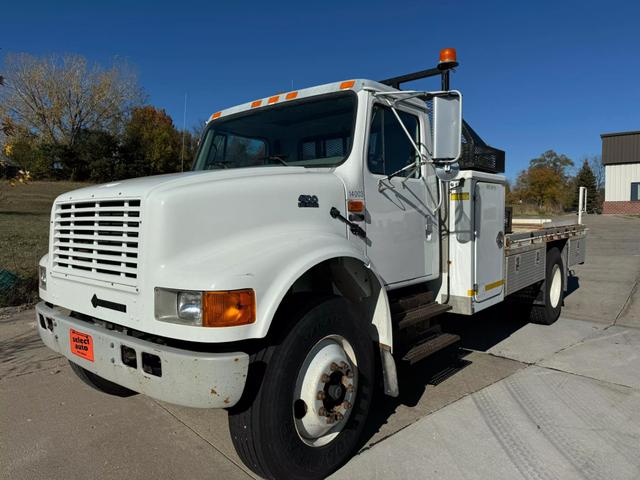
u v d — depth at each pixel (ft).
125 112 137.59
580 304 26.27
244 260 8.45
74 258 9.99
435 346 12.25
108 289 9.00
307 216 10.21
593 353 17.49
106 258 9.07
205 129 14.57
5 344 17.61
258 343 8.75
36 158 120.57
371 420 12.15
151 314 8.23
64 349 9.96
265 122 13.10
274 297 8.26
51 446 10.83
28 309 22.22
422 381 14.78
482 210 14.73
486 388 14.20
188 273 8.05
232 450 10.73
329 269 10.69
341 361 9.55
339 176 11.08
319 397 9.16
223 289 7.76
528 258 18.61
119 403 13.05
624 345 18.51
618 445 10.93
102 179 127.03
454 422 12.02
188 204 8.54
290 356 8.71
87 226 9.55
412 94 11.31
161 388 8.13
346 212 11.02
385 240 12.02
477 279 14.44
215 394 7.86
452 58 12.73
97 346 9.07
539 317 21.25
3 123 25.30
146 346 8.23
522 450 10.70
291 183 10.03
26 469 9.93
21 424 11.82
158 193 8.42
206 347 8.33
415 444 10.95
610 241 63.31
